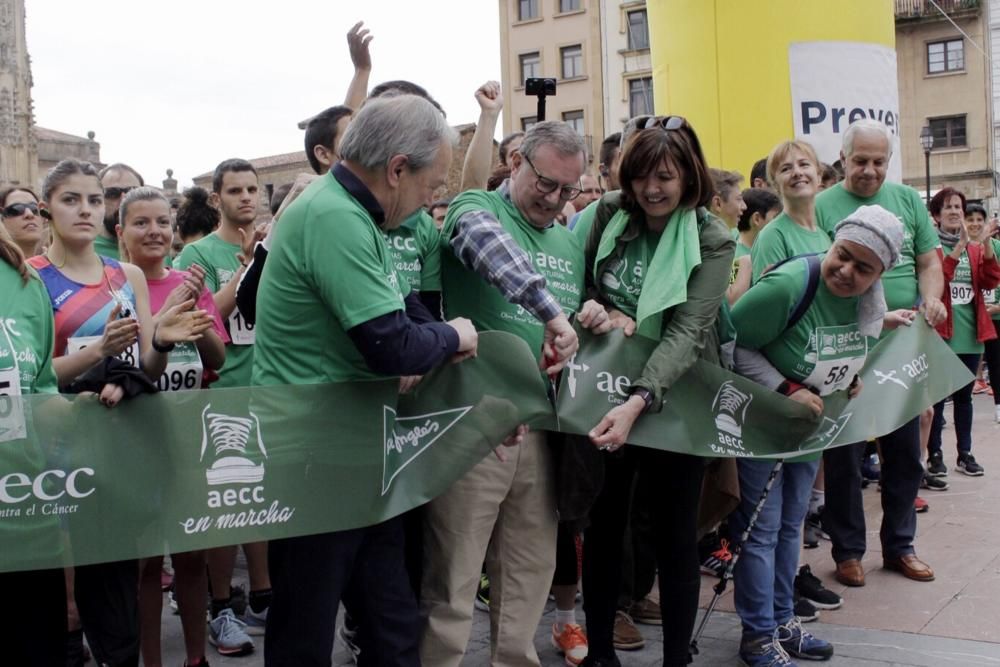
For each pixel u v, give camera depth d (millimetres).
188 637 3785
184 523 2576
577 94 41531
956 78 35094
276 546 2734
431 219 3287
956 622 4242
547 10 41906
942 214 7117
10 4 45000
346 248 2484
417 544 3240
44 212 3551
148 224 4082
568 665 3955
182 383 3891
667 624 3412
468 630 3172
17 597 2551
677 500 3416
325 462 2691
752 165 6891
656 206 3291
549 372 3035
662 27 7453
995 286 6930
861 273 3529
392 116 2539
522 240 3273
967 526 5734
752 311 3639
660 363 3236
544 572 3352
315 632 2654
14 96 44312
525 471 3291
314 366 2666
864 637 4121
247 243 4422
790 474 3943
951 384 4457
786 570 3963
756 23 6812
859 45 6855
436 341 2645
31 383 2684
